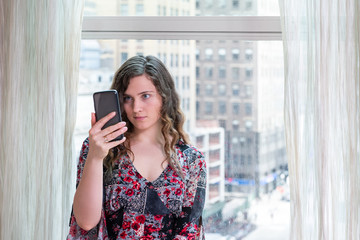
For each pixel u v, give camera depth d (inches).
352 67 61.9
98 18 74.4
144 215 58.2
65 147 68.5
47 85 68.4
